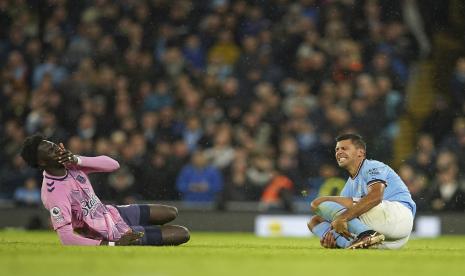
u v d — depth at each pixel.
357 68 76.25
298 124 70.25
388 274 21.84
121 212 34.25
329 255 29.44
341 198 33.59
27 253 27.97
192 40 80.12
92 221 32.97
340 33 78.25
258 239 52.84
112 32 81.12
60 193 32.53
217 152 69.25
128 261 24.59
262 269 22.61
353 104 70.88
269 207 66.38
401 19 79.69
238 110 74.12
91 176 67.00
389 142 71.12
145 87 76.62
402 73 77.12
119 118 73.50
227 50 79.88
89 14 82.25
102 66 79.62
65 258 25.62
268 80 75.75
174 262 24.52
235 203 66.56
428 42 78.69
